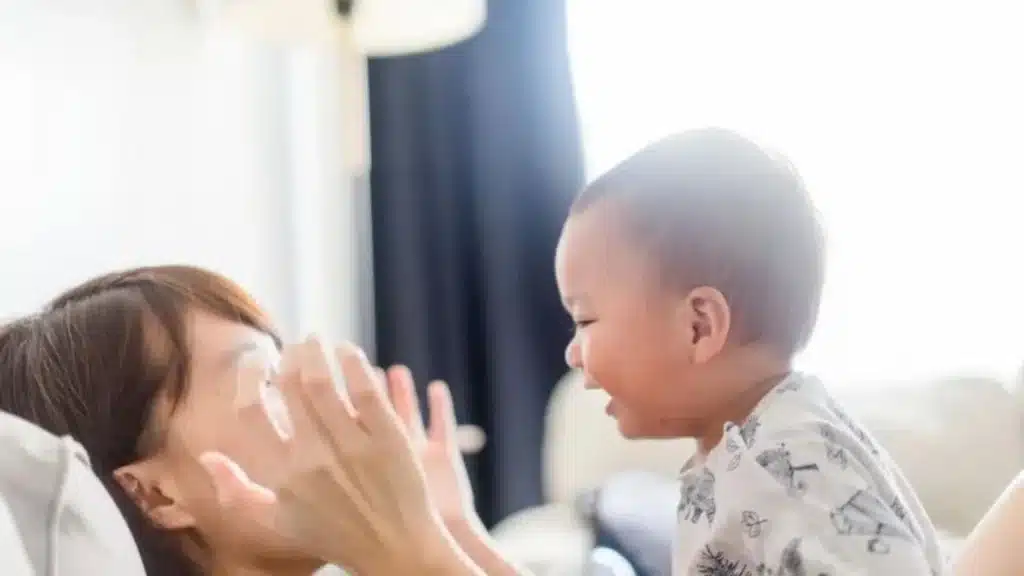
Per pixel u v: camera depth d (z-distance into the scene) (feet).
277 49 7.50
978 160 7.25
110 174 5.82
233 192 7.00
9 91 5.10
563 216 7.98
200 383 2.67
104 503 1.90
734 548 2.14
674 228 2.38
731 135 2.51
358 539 1.99
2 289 4.97
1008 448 6.18
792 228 2.40
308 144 7.88
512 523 6.34
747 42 7.67
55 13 5.44
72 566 1.71
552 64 7.94
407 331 8.26
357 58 6.92
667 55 7.84
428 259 8.32
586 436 6.68
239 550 2.60
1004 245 7.22
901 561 2.00
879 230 7.44
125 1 6.00
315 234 7.95
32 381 2.65
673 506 4.72
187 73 6.54
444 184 8.25
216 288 2.88
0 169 5.02
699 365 2.39
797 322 2.42
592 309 2.49
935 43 7.30
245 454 2.56
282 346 2.92
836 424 2.27
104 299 2.75
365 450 1.97
